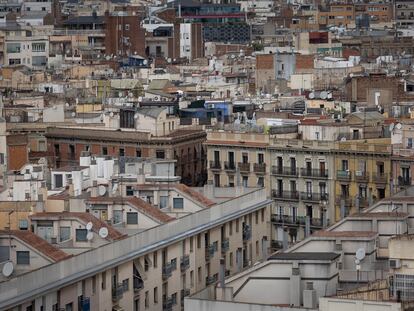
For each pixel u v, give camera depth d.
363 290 192.88
